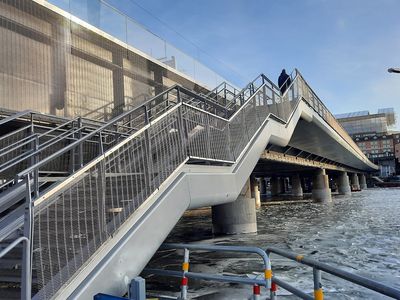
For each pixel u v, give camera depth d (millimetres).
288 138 16578
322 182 42344
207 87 22875
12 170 8344
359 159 57000
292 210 30312
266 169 36000
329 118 28453
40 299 3924
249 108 12250
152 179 6293
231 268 9617
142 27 16688
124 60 15289
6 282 4840
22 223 5336
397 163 134250
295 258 4316
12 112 9414
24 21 10570
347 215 24000
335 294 7129
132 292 4766
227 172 9531
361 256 10734
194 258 11281
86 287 4320
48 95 11133
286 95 17234
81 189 4914
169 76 18859
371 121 164875
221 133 9578
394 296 2717
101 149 5258
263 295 7082
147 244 5613
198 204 7637
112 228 5137
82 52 12891
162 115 6789
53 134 10031
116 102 14398
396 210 26703
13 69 10055
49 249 4238
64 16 12164
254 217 16812
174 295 7113
